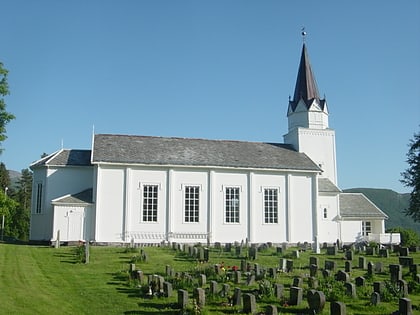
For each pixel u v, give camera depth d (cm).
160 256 3588
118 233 4719
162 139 5412
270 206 5222
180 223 4916
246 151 5516
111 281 2523
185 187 4984
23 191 11681
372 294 1961
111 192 4766
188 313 1819
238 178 5156
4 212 5241
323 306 1828
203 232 4956
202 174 5056
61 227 4616
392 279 2436
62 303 1983
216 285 2080
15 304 1917
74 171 5081
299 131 5931
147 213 4841
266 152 5603
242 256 3678
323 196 5775
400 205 14362
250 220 5106
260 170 5206
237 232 5059
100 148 4959
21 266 2942
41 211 4994
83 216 4684
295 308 1906
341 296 2052
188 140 5494
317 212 5328
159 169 4928
